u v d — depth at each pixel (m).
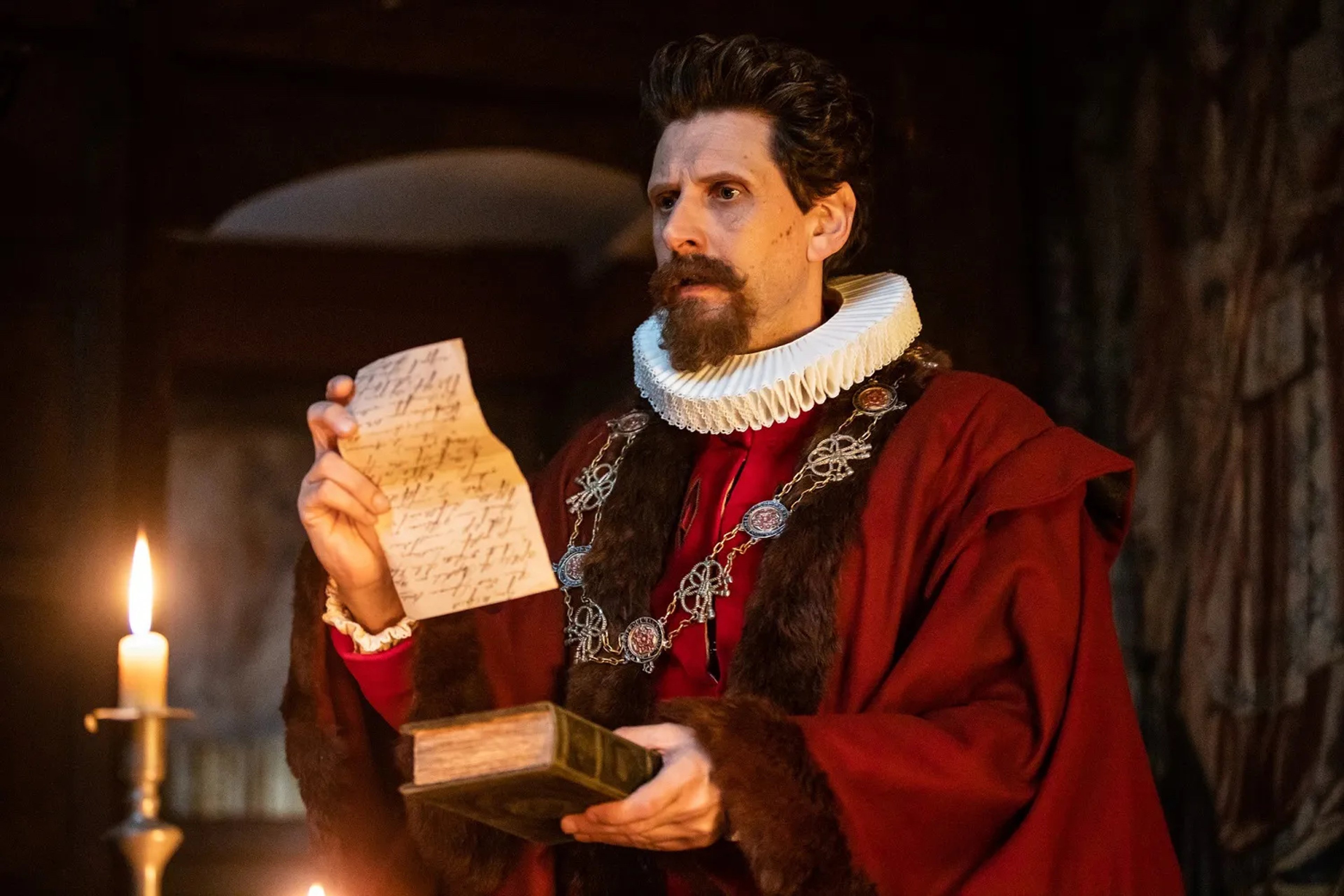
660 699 4.41
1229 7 10.92
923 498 4.40
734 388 4.68
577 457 5.05
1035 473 4.34
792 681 4.18
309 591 4.52
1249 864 9.79
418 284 21.86
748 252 4.66
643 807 3.51
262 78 13.42
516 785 3.34
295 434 22.92
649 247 20.14
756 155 4.71
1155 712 10.69
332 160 13.52
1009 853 3.87
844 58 13.40
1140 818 4.13
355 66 13.54
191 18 13.19
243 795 19.89
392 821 4.60
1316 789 9.41
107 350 12.26
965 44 13.40
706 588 4.47
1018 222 13.07
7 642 11.61
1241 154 10.70
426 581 4.02
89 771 11.54
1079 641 4.21
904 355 4.84
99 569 11.88
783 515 4.47
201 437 22.64
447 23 13.67
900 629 4.32
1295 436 9.90
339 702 4.53
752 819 3.63
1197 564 10.52
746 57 4.77
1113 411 11.76
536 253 22.03
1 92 11.51
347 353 21.78
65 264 12.34
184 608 22.56
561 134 14.08
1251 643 9.98
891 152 13.18
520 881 4.41
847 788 3.73
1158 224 11.47
